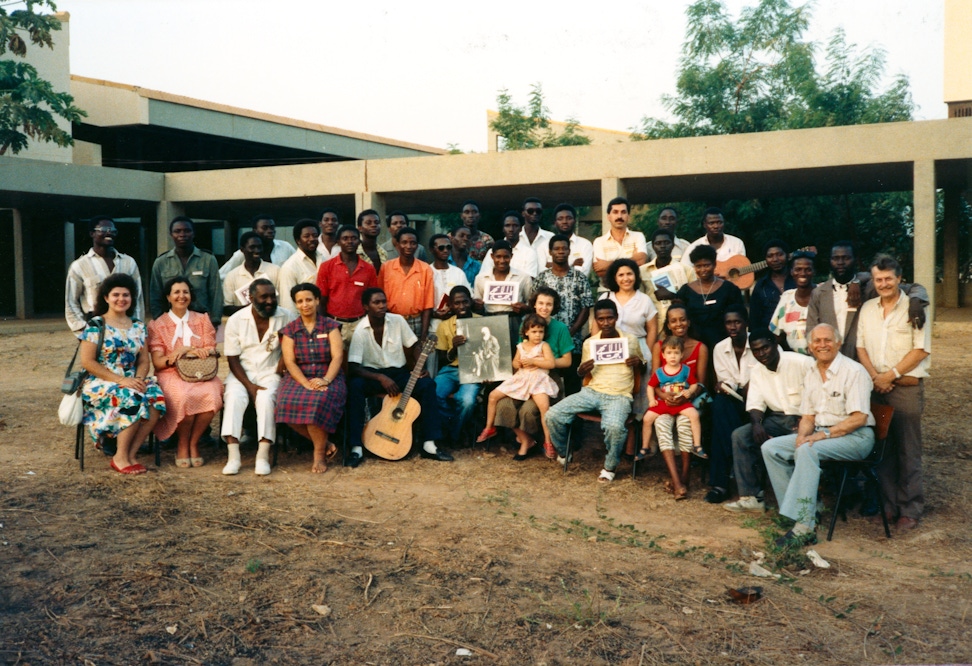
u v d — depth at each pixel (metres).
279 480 6.70
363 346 7.42
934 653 4.05
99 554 5.04
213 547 5.18
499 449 7.73
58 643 4.02
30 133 18.83
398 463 7.26
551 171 16.33
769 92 21.47
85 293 7.55
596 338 7.03
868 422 5.72
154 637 4.10
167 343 7.11
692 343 6.73
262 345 7.22
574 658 3.98
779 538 5.46
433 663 3.92
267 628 4.21
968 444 7.68
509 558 5.09
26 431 8.22
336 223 8.61
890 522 5.98
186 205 20.67
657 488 6.70
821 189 17.66
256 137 24.77
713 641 4.15
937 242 22.39
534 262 8.77
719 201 19.77
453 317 7.99
